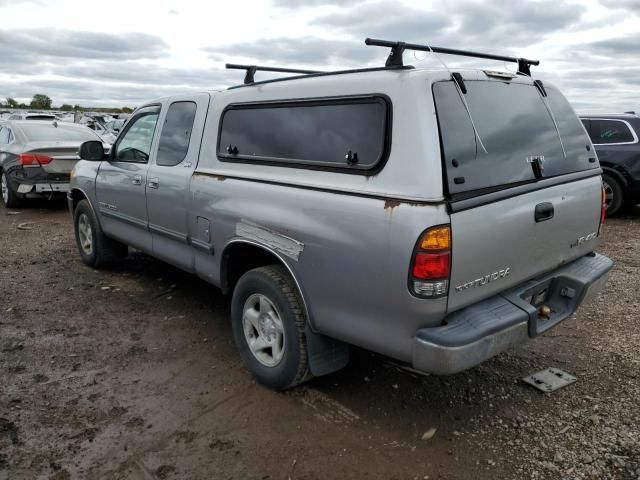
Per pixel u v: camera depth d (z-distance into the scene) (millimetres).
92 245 6043
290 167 3312
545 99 3508
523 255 3033
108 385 3666
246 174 3623
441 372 2639
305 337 3295
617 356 4031
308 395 3539
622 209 10203
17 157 9625
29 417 3270
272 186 3383
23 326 4609
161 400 3484
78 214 6211
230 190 3693
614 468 2803
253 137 3654
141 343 4316
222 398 3510
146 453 2959
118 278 5910
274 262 3785
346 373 3812
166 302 5211
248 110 3725
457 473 2801
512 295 3061
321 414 3332
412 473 2809
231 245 3738
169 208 4414
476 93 2977
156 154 4684
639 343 4234
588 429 3139
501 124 3043
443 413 3338
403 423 3238
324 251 2996
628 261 6574
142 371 3867
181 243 4398
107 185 5430
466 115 2842
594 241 3748
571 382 3656
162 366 3943
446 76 2826
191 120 4309
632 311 4895
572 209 3379
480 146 2852
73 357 4062
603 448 2963
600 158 9258
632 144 9047
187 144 4305
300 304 3299
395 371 3834
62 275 6016
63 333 4484
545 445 3008
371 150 2850
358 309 2906
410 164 2650
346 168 2951
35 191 9547
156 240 4809
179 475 2791
